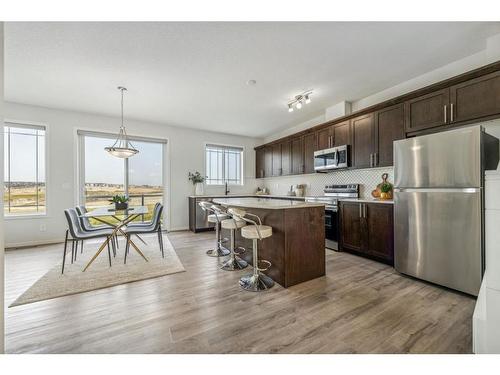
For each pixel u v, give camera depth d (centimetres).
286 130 559
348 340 148
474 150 195
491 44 216
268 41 220
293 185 536
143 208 351
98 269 275
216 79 297
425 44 226
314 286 230
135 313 181
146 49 232
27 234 385
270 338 150
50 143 402
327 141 407
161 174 520
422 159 231
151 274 259
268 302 198
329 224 363
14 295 209
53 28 199
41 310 185
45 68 267
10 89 325
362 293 214
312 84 314
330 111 403
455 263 208
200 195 535
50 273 262
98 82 304
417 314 177
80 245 382
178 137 530
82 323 167
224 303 196
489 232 129
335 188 415
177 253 346
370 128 330
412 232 241
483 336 129
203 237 459
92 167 448
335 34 210
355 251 331
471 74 219
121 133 416
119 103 381
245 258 300
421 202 232
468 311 180
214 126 528
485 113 212
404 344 144
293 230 236
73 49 231
